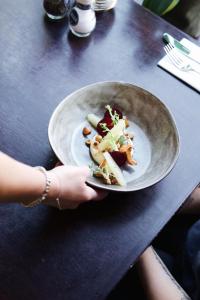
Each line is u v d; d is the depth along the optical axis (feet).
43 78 2.49
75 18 2.65
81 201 1.93
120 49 2.75
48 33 2.76
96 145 2.15
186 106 2.48
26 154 2.12
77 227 1.92
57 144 2.10
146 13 3.02
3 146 2.13
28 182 1.68
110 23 2.91
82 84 2.49
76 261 1.82
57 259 1.82
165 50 2.77
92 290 1.75
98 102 2.33
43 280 1.76
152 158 2.18
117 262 1.83
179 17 3.65
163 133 2.20
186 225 2.90
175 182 2.12
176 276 2.57
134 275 2.68
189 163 2.21
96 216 1.96
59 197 1.85
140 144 2.25
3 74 2.47
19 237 1.86
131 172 2.12
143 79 2.59
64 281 1.76
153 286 2.38
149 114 2.28
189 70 2.67
